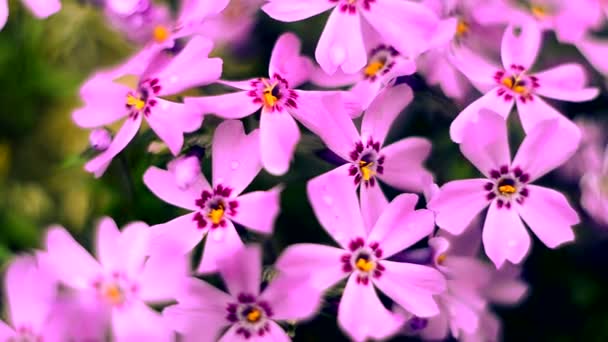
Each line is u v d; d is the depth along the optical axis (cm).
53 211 24
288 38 20
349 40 20
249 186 20
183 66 20
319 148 20
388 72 20
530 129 20
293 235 20
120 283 19
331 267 19
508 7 21
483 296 20
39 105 25
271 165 19
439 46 20
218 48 21
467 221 20
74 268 19
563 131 20
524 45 20
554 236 20
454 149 21
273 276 19
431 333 20
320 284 19
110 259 19
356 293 19
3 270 22
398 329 19
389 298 20
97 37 25
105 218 19
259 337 19
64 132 25
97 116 20
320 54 20
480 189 20
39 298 19
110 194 22
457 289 20
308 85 20
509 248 20
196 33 21
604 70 21
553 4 22
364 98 20
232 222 19
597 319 22
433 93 20
